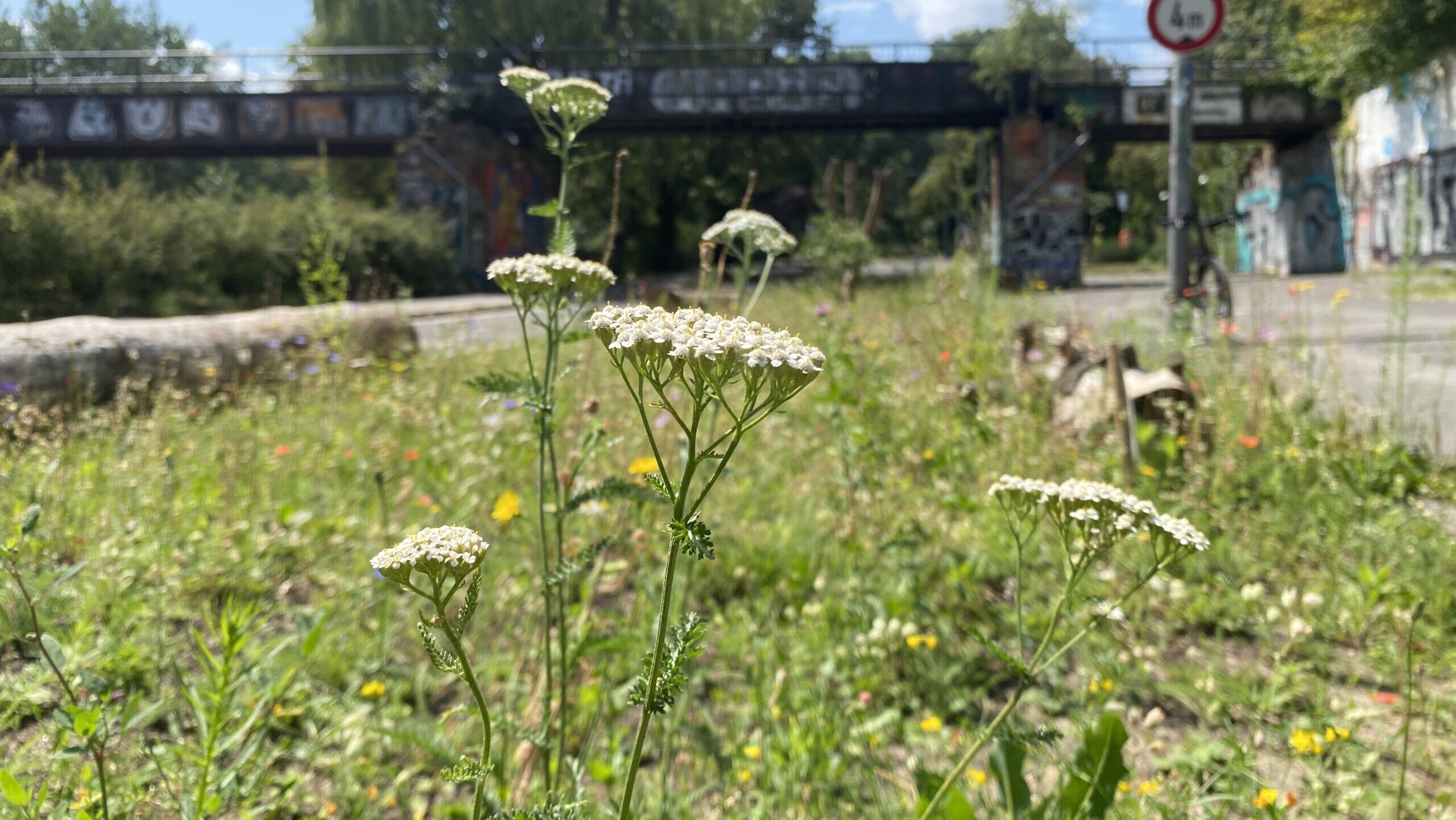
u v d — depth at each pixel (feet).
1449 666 9.78
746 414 4.18
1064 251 96.12
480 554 4.44
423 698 9.09
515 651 10.06
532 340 11.09
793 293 43.78
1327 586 11.46
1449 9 66.18
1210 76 96.89
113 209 74.13
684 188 167.12
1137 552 12.47
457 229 104.73
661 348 4.16
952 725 9.14
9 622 6.61
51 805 6.45
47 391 19.95
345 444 17.99
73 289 69.36
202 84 124.57
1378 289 55.21
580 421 11.47
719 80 99.96
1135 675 9.69
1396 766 8.23
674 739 8.41
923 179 211.00
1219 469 14.93
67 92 103.91
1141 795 7.27
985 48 95.66
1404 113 80.23
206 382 23.41
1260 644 10.64
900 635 10.07
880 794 7.62
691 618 4.35
